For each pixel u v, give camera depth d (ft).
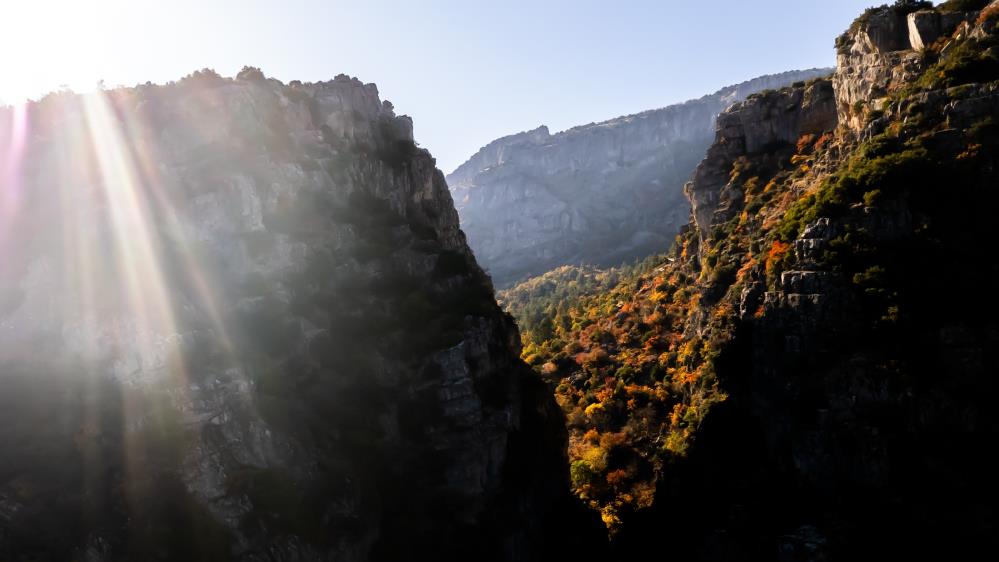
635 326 327.26
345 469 132.46
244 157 169.27
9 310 133.59
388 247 183.21
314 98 208.33
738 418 205.67
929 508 151.02
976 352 156.97
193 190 156.04
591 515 198.90
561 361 329.72
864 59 240.53
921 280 171.83
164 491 110.63
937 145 184.55
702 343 241.35
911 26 224.74
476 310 185.88
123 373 122.42
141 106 166.20
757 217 267.39
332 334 155.33
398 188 213.46
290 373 140.46
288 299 151.94
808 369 181.27
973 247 169.89
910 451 158.61
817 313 182.80
